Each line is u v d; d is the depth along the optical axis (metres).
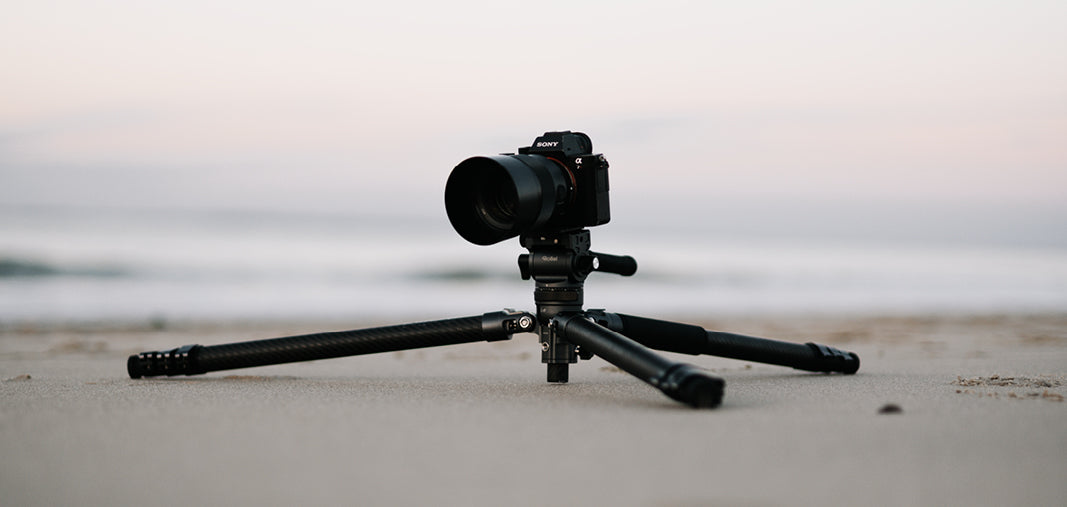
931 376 3.99
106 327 9.69
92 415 2.68
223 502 1.71
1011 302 15.67
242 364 3.84
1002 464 1.98
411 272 17.62
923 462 2.00
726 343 3.74
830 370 4.04
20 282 14.63
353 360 5.56
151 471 1.95
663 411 2.72
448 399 3.06
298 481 1.86
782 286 17.80
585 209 3.34
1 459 2.07
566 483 1.82
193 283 15.38
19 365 5.21
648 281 17.95
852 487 1.79
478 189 3.32
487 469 1.95
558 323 3.40
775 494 1.74
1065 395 3.17
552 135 3.40
